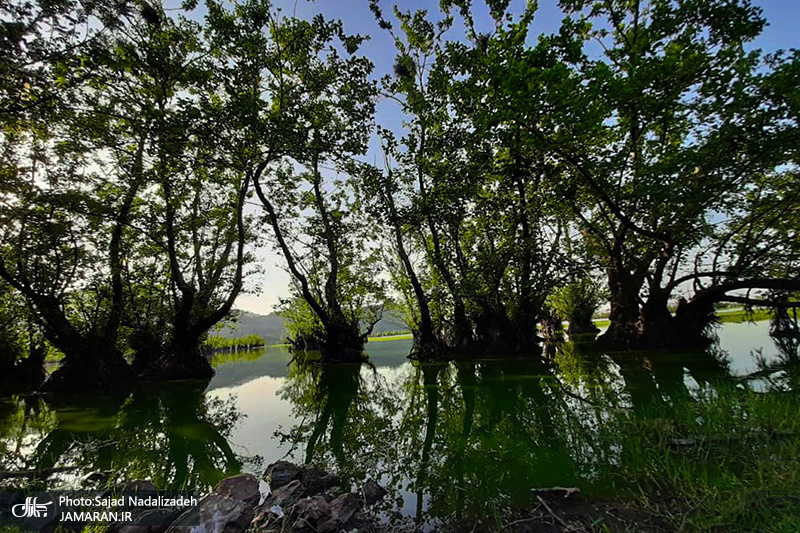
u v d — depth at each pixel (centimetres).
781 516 369
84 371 1509
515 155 1536
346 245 2303
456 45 1511
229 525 427
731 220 1730
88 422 991
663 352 1688
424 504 488
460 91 1476
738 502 394
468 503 480
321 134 1641
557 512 437
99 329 1619
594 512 429
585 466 558
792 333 1950
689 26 1396
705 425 618
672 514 407
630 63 1277
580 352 1917
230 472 624
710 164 1344
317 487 538
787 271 1677
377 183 1917
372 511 475
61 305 1576
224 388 1543
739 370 1173
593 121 1189
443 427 841
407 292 2503
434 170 1884
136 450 749
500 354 2031
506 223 1938
